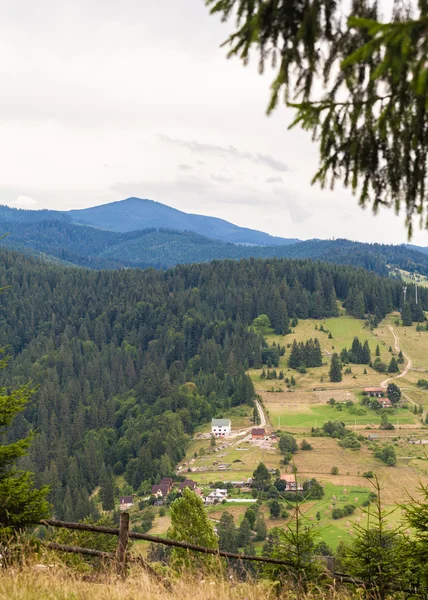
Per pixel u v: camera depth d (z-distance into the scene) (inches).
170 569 352.8
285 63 192.2
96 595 279.7
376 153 210.7
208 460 4724.4
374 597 368.8
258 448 4886.8
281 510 3235.7
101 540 604.4
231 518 2743.6
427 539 394.0
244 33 194.1
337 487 3720.5
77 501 3946.9
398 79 174.6
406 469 4163.4
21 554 327.6
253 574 376.8
